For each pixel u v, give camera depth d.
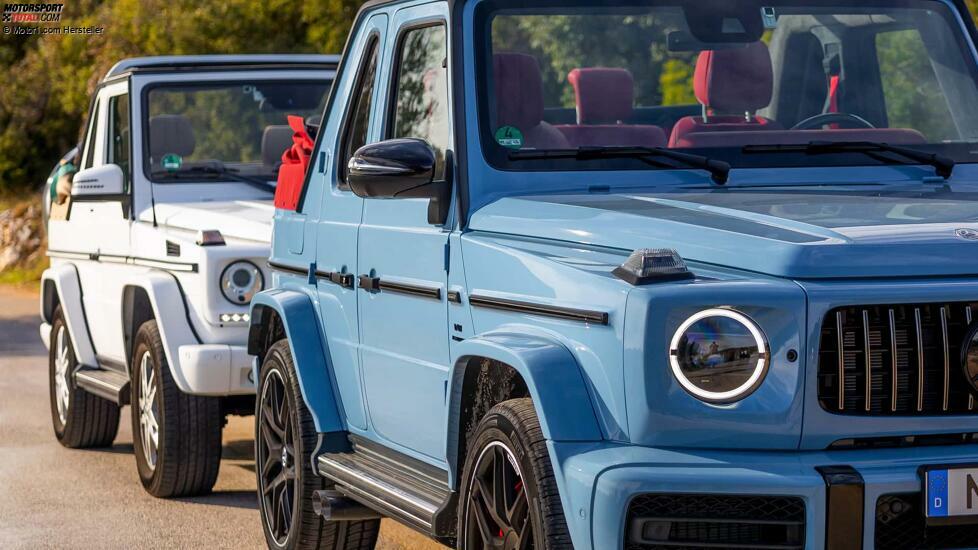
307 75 11.00
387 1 6.32
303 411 6.65
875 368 4.14
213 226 9.09
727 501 4.10
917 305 4.16
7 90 39.19
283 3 27.20
